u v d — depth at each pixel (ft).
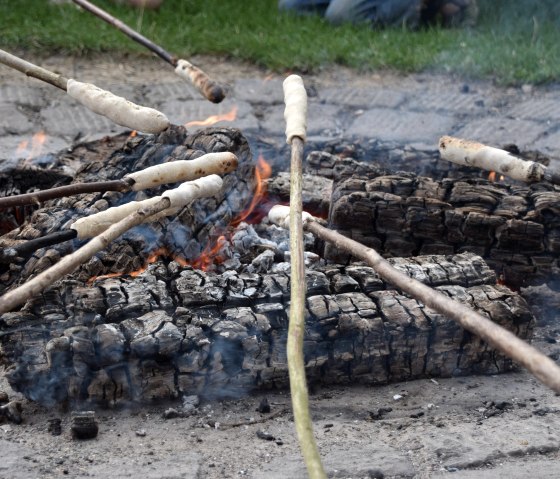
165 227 8.21
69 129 11.11
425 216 8.34
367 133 11.20
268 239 8.81
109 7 13.92
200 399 7.52
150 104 11.66
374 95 12.07
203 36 13.06
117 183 8.00
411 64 12.69
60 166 9.24
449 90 12.26
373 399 7.60
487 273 8.03
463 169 9.41
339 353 7.60
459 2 13.94
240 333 7.44
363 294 7.76
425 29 14.01
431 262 8.08
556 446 7.17
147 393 7.43
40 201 7.77
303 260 7.16
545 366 6.14
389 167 9.63
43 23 13.16
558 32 13.73
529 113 11.76
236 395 7.57
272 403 7.54
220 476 6.96
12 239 8.11
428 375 7.76
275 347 7.52
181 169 8.16
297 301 6.91
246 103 11.78
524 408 7.52
